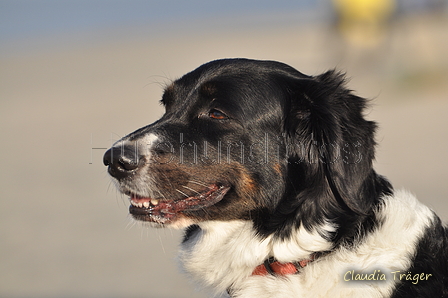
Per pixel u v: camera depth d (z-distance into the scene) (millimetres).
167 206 5602
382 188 5402
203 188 5590
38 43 51031
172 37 47719
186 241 6000
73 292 8867
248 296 5242
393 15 26156
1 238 11617
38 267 10047
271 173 5492
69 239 11328
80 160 17719
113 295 8641
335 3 26641
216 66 5934
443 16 36188
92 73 33844
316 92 5480
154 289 8695
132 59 37156
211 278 5645
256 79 5734
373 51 26062
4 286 9289
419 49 27438
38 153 18781
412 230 5055
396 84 22422
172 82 6270
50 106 26062
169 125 5758
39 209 13344
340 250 5047
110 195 14195
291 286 5051
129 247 10742
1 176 16453
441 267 4949
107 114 22828
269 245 5371
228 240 5609
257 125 5598
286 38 39312
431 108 18750
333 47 26984
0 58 43469
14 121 23781
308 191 5246
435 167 13102
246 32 46750
